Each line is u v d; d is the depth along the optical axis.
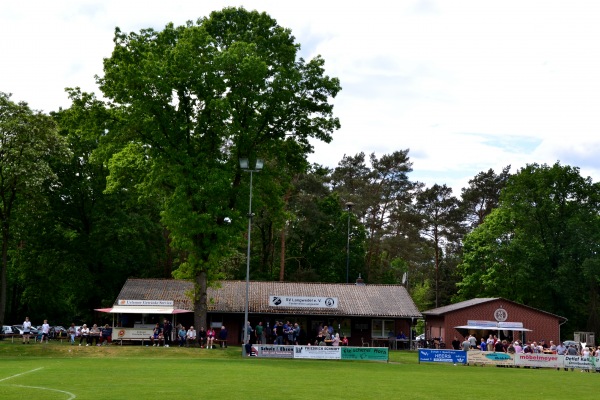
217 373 34.03
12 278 81.12
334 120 56.16
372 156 110.94
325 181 102.31
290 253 94.38
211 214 49.78
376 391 27.89
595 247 79.81
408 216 101.81
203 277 53.34
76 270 72.31
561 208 83.88
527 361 50.38
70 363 38.81
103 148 54.09
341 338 64.19
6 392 24.44
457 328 66.69
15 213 61.31
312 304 63.12
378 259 106.50
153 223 75.38
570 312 82.50
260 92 51.34
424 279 115.31
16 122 54.78
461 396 27.17
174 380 29.98
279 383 29.81
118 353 46.47
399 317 63.56
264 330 58.38
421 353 49.62
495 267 85.38
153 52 51.62
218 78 49.31
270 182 55.47
